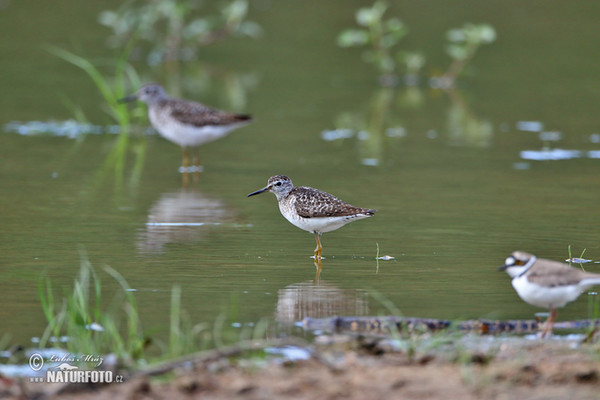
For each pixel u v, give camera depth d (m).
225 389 7.80
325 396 7.64
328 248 13.38
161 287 11.23
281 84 29.05
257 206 16.19
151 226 14.46
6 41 32.88
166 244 13.36
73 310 9.54
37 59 30.91
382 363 8.55
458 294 11.09
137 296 10.83
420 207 15.95
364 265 12.42
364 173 18.72
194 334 9.50
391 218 15.19
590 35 35.19
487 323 9.82
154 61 31.78
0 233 13.73
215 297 10.84
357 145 21.59
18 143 21.08
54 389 7.83
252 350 8.92
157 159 20.25
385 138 22.36
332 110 25.62
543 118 24.75
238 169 19.25
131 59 31.66
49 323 9.70
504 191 17.23
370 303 10.70
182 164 19.80
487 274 11.98
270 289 11.23
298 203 13.41
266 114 24.89
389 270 12.16
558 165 19.64
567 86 29.05
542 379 8.03
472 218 15.19
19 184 17.23
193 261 12.47
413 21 35.81
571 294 9.33
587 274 9.38
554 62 32.22
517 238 13.88
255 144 21.69
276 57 33.12
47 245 13.10
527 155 20.61
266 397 7.63
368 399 7.58
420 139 22.27
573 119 24.59
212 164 19.75
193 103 20.06
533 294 9.43
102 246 13.13
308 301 10.74
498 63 32.28
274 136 22.48
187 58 32.62
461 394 7.68
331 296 10.96
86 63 23.44
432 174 18.67
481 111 25.77
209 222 14.87
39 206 15.59
